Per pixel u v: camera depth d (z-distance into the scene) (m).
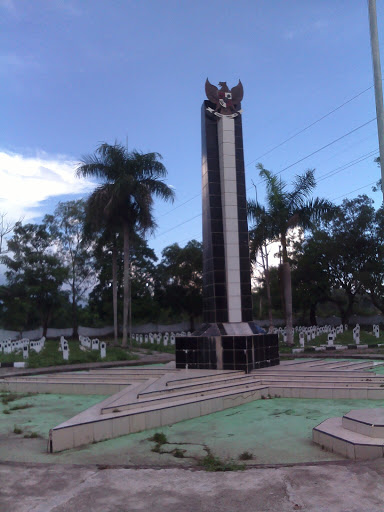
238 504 4.60
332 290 54.81
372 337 34.69
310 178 24.78
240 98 16.98
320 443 6.88
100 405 9.08
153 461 6.47
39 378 14.12
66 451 7.07
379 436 6.32
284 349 24.83
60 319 48.81
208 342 14.69
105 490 5.07
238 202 16.31
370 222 42.78
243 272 16.00
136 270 50.03
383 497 4.60
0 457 6.81
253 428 8.34
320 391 11.24
